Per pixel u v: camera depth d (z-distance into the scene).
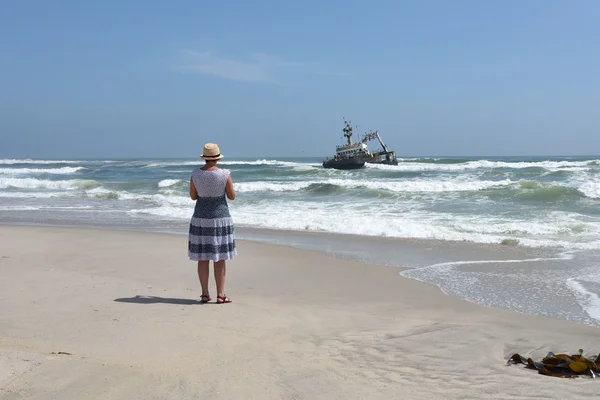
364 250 10.44
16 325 4.58
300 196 23.06
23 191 27.20
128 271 7.80
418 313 5.78
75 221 15.66
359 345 4.40
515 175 33.06
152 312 5.22
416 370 3.79
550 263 8.80
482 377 3.65
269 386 3.37
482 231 12.57
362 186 25.91
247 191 25.81
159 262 8.60
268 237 12.41
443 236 11.90
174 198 22.22
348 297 6.50
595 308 6.10
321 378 3.55
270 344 4.35
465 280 7.62
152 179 40.66
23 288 6.17
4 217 16.69
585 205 16.94
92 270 7.81
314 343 4.44
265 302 6.06
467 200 18.86
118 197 23.47
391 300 6.39
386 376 3.64
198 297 6.19
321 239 11.99
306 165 63.53
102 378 3.30
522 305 6.25
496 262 8.98
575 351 4.43
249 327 4.85
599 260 8.99
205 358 3.89
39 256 9.01
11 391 3.02
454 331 4.89
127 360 3.74
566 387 3.43
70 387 3.13
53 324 4.65
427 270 8.38
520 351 4.41
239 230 13.60
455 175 35.31
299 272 8.11
